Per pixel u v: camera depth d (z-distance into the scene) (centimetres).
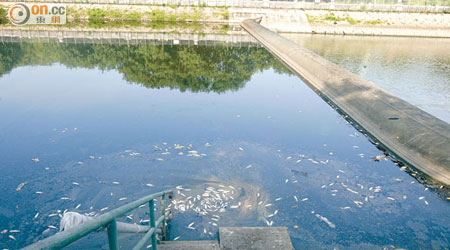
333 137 783
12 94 1033
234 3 3803
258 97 1106
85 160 623
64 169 588
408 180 595
